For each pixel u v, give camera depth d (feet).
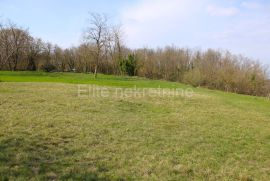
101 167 29.43
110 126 45.88
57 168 28.12
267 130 52.95
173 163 32.07
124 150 35.17
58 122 45.19
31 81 114.32
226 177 29.35
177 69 239.71
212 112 67.97
